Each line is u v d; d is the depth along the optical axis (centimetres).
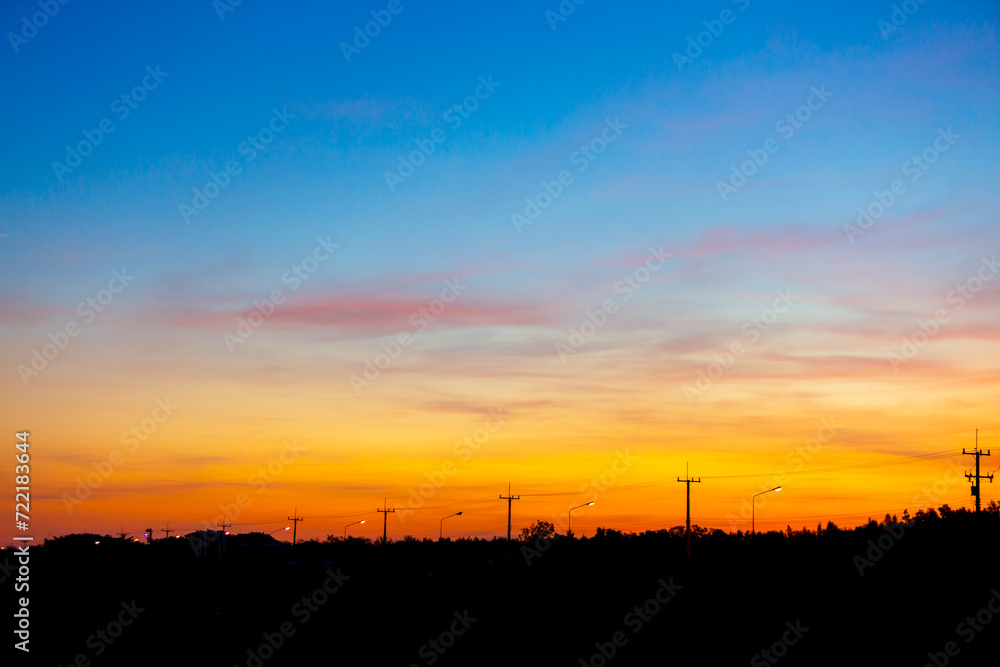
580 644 3612
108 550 7581
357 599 5894
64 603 5162
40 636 3825
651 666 3048
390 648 3547
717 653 3338
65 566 6806
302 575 7712
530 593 6475
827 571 6825
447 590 6738
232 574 7444
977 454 6134
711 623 4391
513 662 3173
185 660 3244
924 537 6612
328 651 3466
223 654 3381
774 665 3053
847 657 3212
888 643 3531
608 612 5088
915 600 5153
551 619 4675
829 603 5291
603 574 8000
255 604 5412
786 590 6162
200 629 4109
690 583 7038
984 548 6162
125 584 6288
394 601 5778
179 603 5378
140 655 3366
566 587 6912
